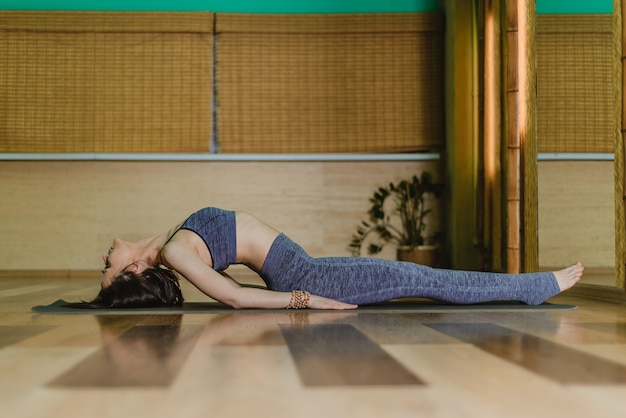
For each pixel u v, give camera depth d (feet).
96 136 16.42
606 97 8.93
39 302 8.55
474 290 7.18
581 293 9.45
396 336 4.99
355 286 7.08
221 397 3.00
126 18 16.31
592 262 9.35
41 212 16.71
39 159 16.43
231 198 16.87
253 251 7.18
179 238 6.97
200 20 16.37
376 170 16.96
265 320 6.07
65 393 3.10
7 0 16.53
